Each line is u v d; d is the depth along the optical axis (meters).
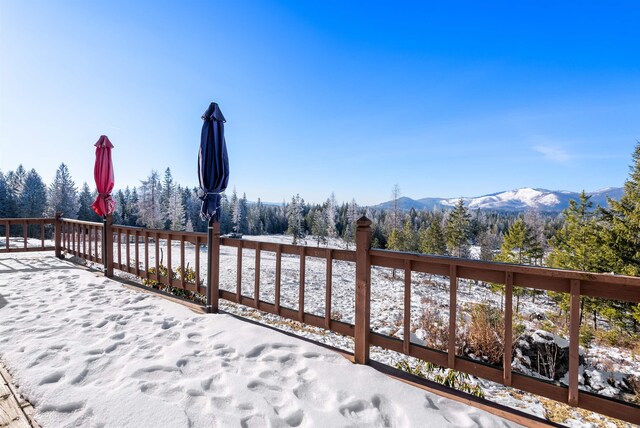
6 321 3.44
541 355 5.93
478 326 5.71
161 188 57.44
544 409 3.76
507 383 2.26
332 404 2.17
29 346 2.81
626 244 14.24
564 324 12.59
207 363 2.62
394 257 2.75
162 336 3.15
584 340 12.27
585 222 19.45
